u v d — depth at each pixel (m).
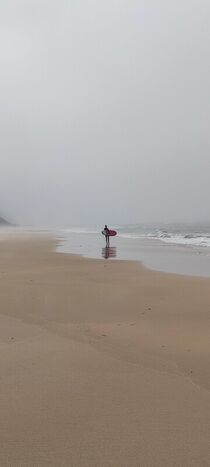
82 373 5.15
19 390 4.61
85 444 3.45
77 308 9.26
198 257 22.66
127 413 4.02
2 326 7.66
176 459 3.23
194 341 6.58
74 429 3.72
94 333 7.15
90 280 13.52
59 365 5.45
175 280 13.43
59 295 10.81
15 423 3.84
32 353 6.00
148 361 5.61
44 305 9.57
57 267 17.39
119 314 8.66
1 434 3.64
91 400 4.33
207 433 3.62
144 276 14.52
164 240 41.38
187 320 8.05
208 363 5.49
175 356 5.82
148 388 4.65
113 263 19.14
